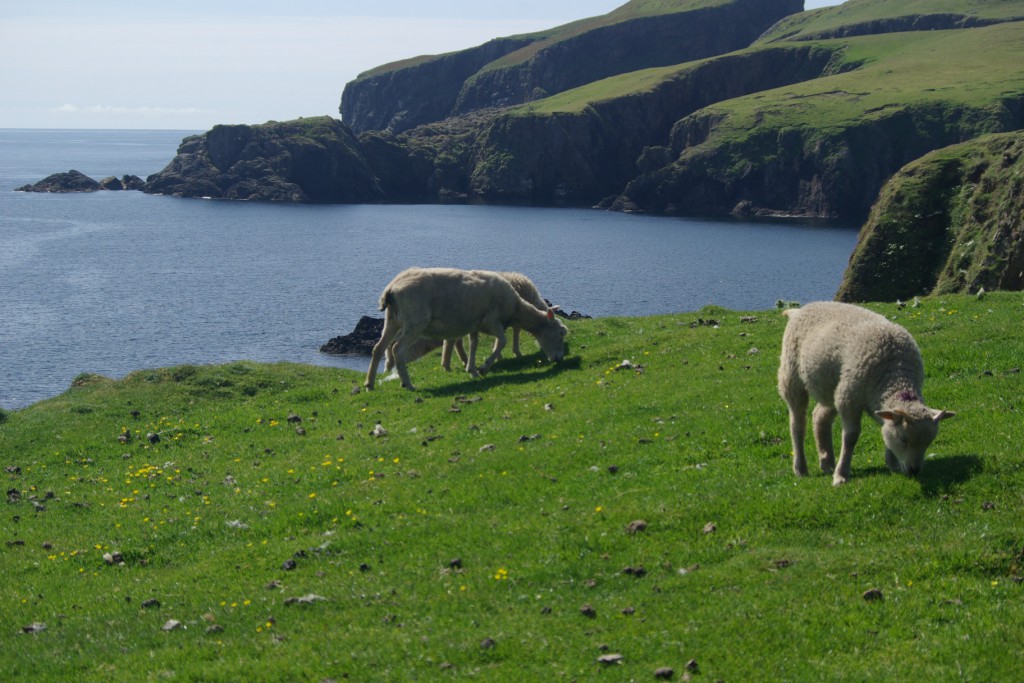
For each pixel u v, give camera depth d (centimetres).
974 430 1475
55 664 1162
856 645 993
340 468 1852
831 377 1370
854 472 1411
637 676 972
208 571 1420
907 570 1117
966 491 1269
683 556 1230
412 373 2811
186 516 1694
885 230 7919
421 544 1393
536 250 15525
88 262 13600
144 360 7200
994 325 2120
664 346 2547
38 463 2188
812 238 17362
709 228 19225
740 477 1475
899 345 1311
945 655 958
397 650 1070
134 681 1077
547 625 1090
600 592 1170
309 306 9944
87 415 2586
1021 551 1120
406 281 2456
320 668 1052
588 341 2805
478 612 1148
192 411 2653
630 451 1688
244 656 1109
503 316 2561
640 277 12531
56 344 7819
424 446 1934
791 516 1284
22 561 1545
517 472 1664
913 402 1265
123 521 1706
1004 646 959
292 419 2372
